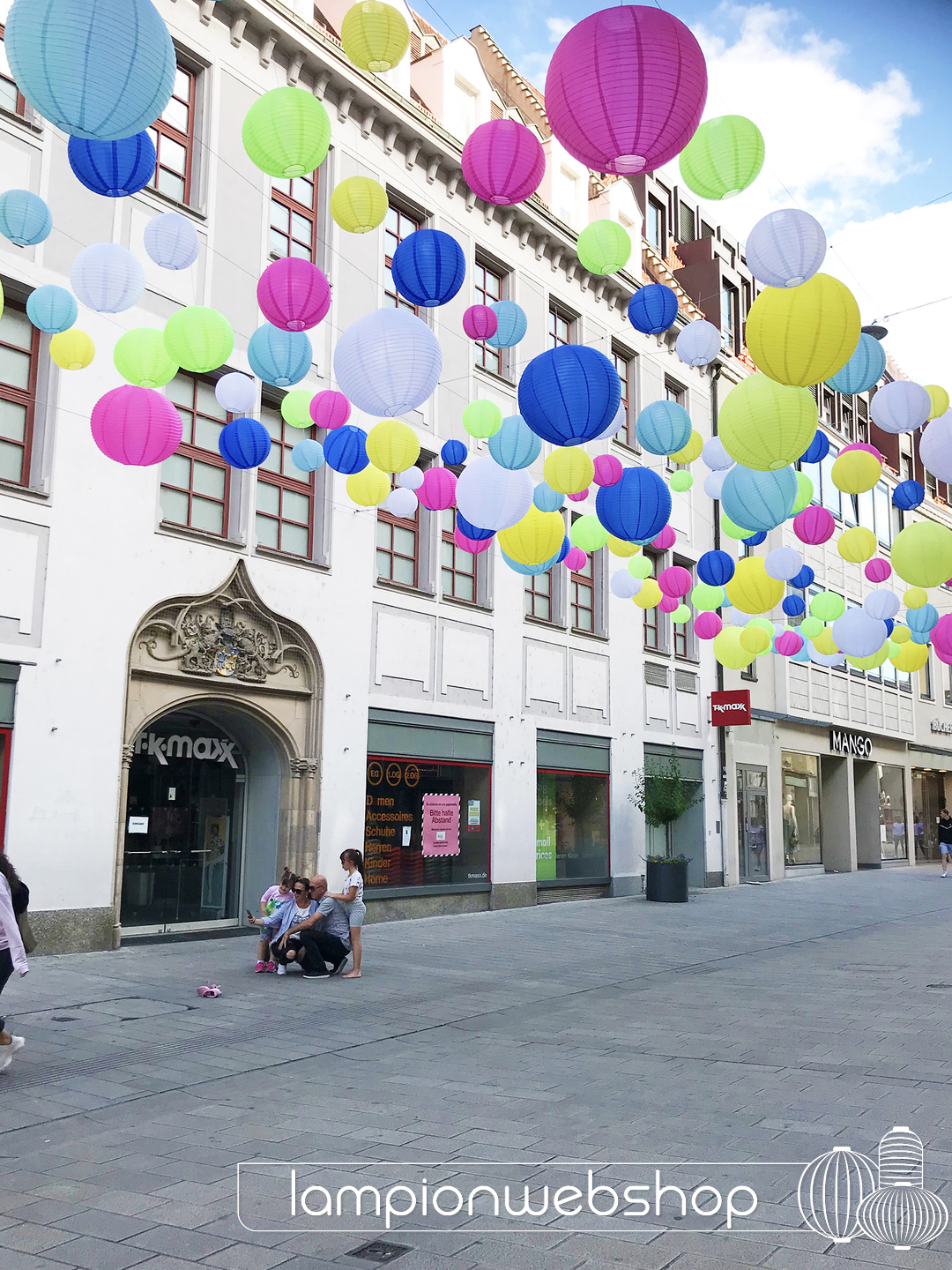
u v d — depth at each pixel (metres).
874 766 34.12
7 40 4.20
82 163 5.85
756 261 5.80
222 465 13.94
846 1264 3.89
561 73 4.32
